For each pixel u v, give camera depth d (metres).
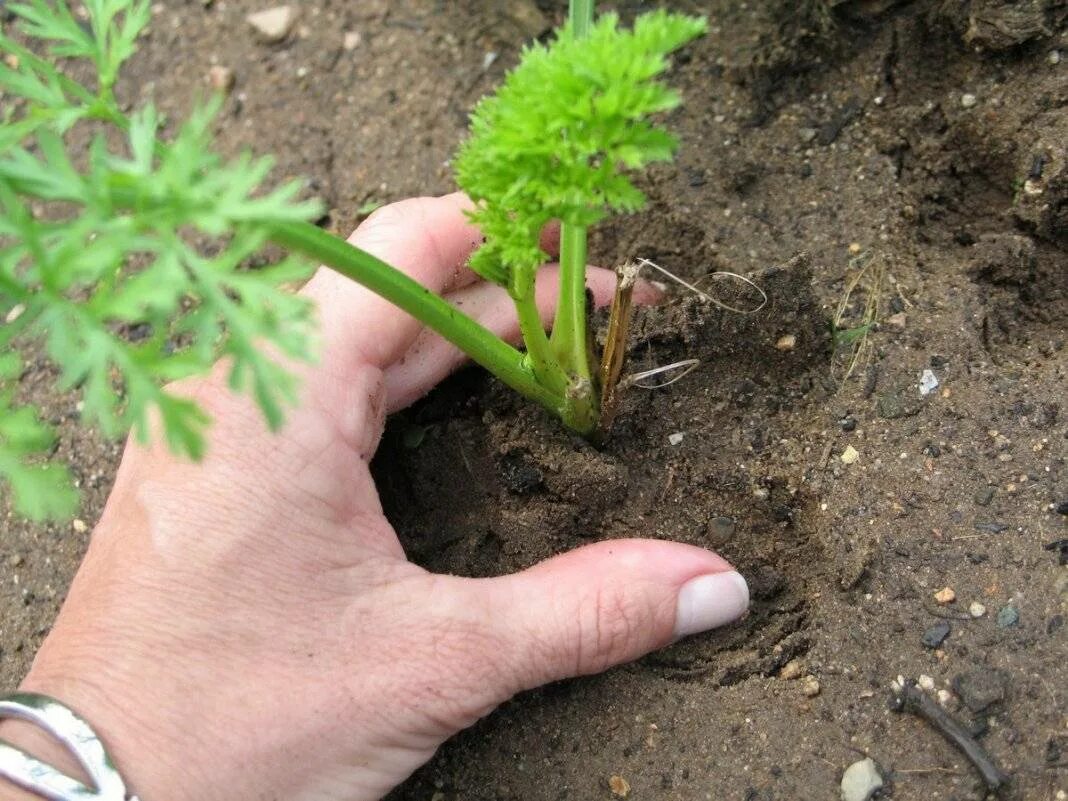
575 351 0.24
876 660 0.23
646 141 0.18
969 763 0.22
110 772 0.19
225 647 0.20
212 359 0.19
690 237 0.29
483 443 0.27
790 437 0.26
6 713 0.20
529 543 0.26
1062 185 0.26
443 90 0.33
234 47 0.35
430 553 0.26
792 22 0.30
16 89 0.19
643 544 0.23
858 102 0.29
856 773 0.22
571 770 0.23
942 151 0.28
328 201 0.32
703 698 0.24
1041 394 0.25
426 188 0.31
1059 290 0.26
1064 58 0.27
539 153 0.19
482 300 0.26
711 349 0.26
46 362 0.31
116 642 0.20
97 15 0.19
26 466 0.17
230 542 0.21
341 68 0.34
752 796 0.22
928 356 0.26
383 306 0.24
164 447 0.22
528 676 0.22
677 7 0.31
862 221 0.28
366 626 0.21
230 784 0.20
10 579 0.29
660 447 0.26
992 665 0.22
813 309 0.26
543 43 0.33
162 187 0.16
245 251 0.16
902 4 0.29
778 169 0.29
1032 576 0.23
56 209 0.33
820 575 0.24
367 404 0.23
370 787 0.21
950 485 0.24
